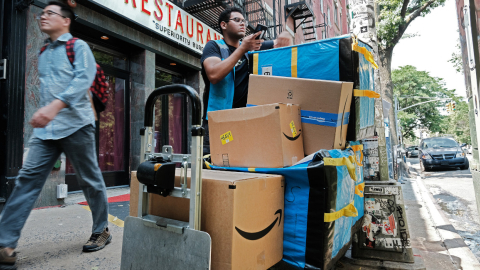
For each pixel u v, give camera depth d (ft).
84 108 6.85
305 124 5.82
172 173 4.25
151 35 19.21
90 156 7.08
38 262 6.61
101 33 16.48
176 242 4.04
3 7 12.16
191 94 4.14
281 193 4.95
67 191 14.60
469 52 8.74
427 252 9.34
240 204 3.96
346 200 5.50
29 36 12.73
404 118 136.05
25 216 6.24
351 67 5.98
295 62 6.56
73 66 6.57
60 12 6.80
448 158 41.52
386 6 44.50
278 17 38.01
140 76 19.20
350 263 7.57
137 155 19.10
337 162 4.98
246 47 6.54
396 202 7.57
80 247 7.59
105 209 7.62
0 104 11.91
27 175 6.31
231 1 22.95
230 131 5.76
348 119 6.07
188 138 24.86
